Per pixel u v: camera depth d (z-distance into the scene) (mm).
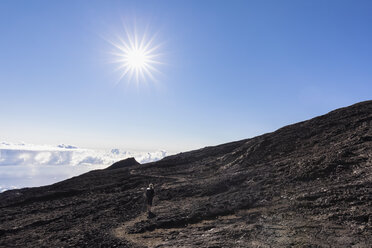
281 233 9672
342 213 10359
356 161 16719
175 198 20719
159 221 13477
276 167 22172
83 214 19016
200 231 11383
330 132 28547
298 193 14305
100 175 48219
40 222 17562
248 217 12312
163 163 51531
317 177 16453
